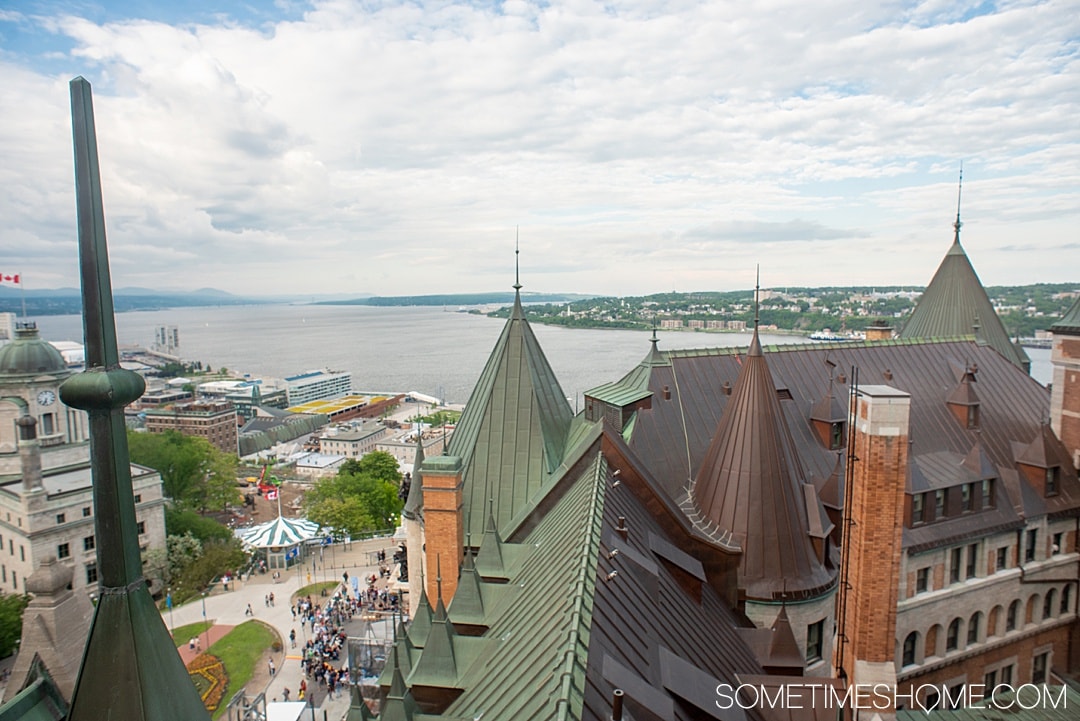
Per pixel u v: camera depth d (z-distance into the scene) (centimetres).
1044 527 5534
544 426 4503
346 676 6850
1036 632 5594
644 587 2636
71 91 767
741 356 5428
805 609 3803
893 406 2328
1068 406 5903
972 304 7556
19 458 9844
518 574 3366
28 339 10250
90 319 771
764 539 3822
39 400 10181
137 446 15050
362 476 15812
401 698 2338
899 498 2367
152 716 761
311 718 6184
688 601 3062
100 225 777
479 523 4316
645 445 4581
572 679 1630
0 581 9406
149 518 10056
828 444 5178
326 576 10112
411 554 4903
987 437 5784
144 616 792
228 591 9575
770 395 3997
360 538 12900
